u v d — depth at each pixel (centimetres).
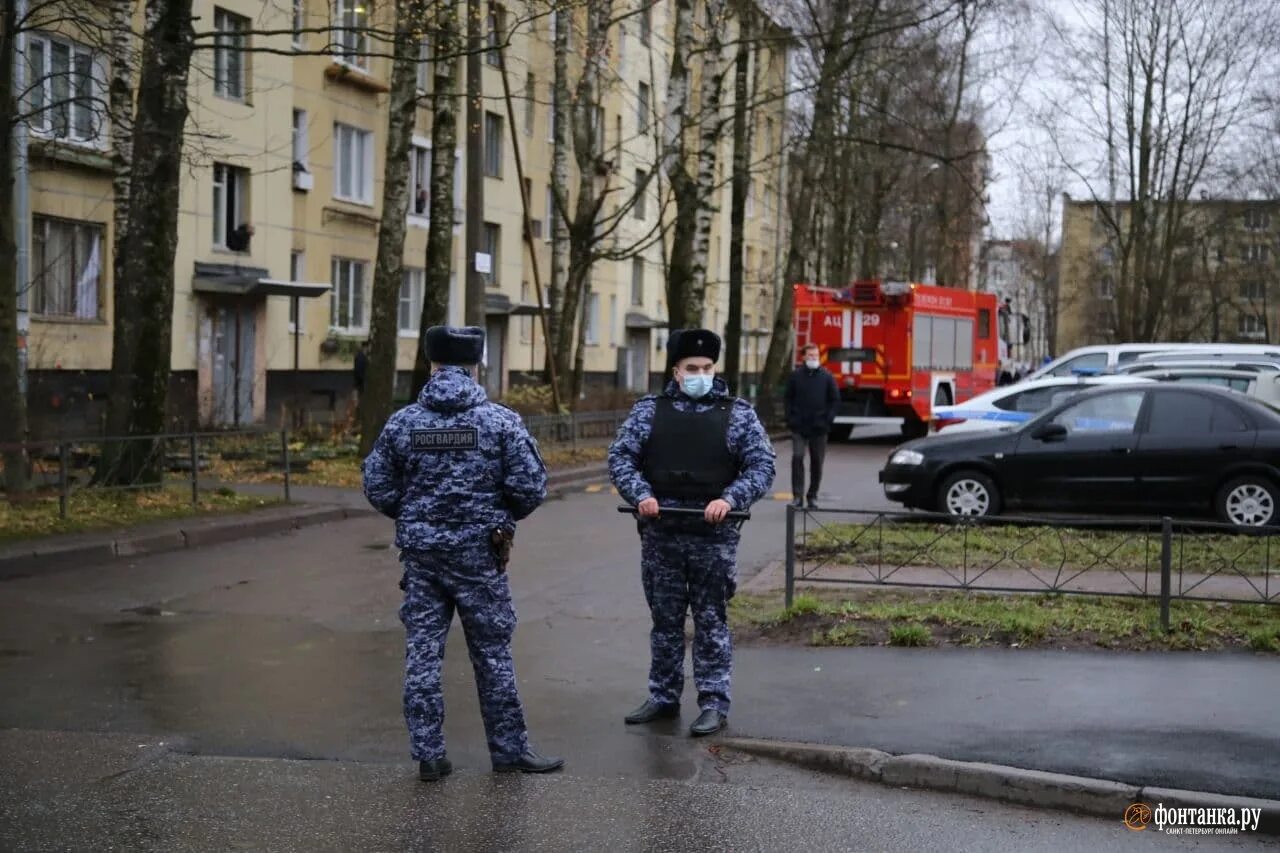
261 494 1636
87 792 555
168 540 1284
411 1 1662
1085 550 1178
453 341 579
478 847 497
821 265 4506
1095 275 6812
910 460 1457
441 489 573
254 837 504
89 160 2236
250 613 975
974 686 737
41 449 1338
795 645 850
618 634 912
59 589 1059
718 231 5434
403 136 2002
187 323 2561
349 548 1319
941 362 3003
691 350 680
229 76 2655
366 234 3177
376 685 756
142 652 838
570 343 2778
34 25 1429
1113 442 1396
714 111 2334
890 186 3997
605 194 2695
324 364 3023
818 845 507
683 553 674
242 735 652
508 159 3772
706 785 580
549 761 599
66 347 2259
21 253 1939
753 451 675
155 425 1491
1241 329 7738
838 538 1277
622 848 499
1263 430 1367
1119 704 693
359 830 513
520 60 2122
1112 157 4678
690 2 2322
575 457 2306
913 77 3647
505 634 588
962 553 1178
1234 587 1002
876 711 689
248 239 2692
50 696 722
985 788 575
